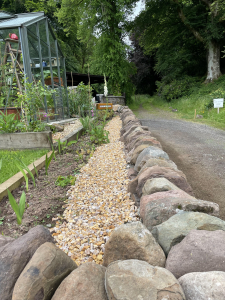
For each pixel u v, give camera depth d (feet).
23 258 4.95
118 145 19.42
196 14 65.05
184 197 7.02
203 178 13.60
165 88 71.77
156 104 75.72
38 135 16.90
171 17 71.82
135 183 9.97
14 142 17.22
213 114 40.70
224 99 43.91
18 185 11.38
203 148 20.65
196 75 75.66
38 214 9.06
